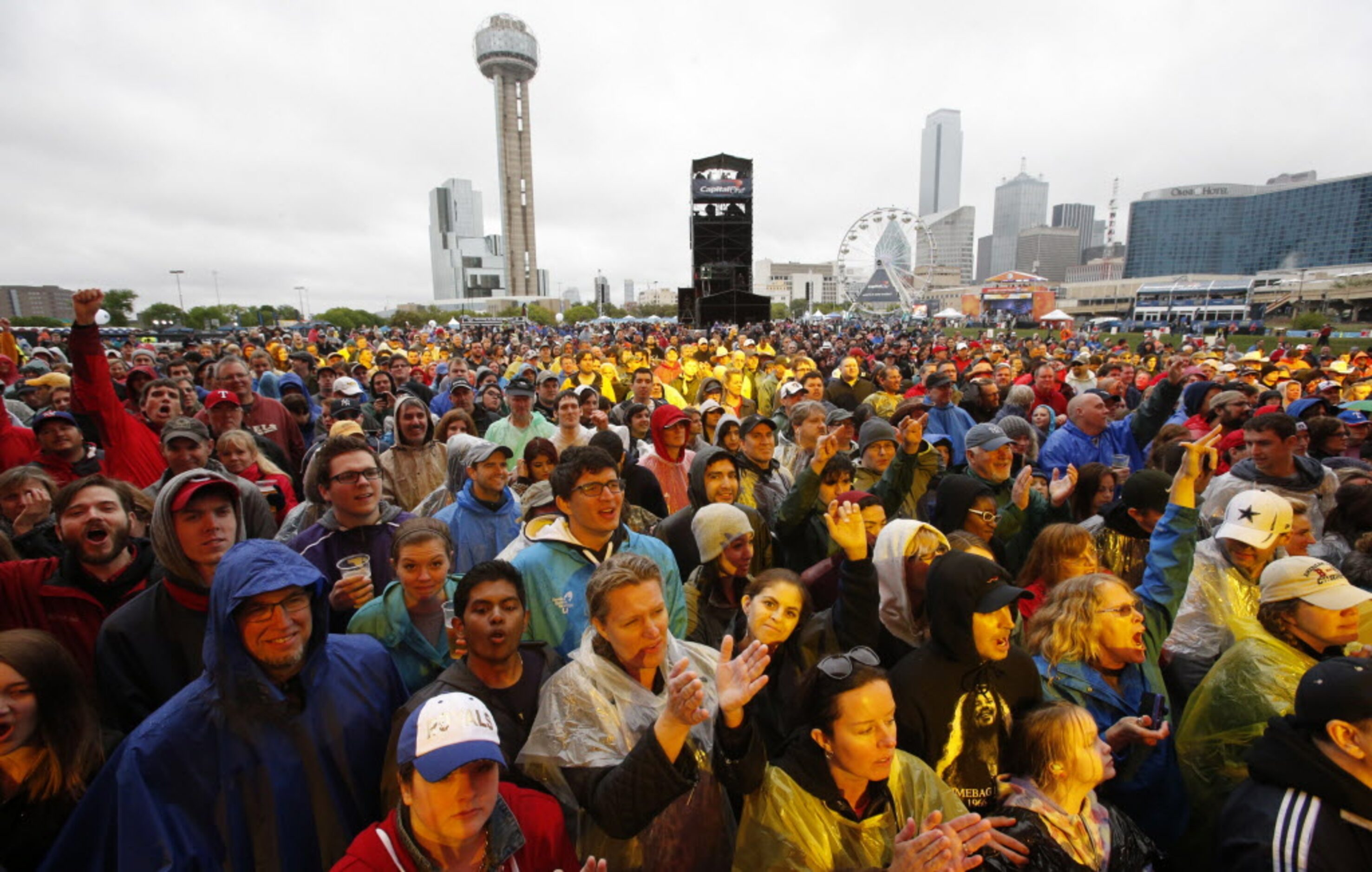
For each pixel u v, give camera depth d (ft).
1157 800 9.03
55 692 6.84
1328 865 6.49
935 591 8.36
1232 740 8.92
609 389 39.14
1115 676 9.64
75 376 15.70
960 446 24.43
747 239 157.69
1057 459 20.56
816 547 14.19
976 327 263.49
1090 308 381.81
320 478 11.49
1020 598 11.65
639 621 7.35
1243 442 19.33
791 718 7.87
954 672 8.36
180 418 14.01
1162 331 159.53
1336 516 14.16
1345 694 6.63
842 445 17.88
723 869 7.66
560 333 200.13
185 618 8.40
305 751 6.93
